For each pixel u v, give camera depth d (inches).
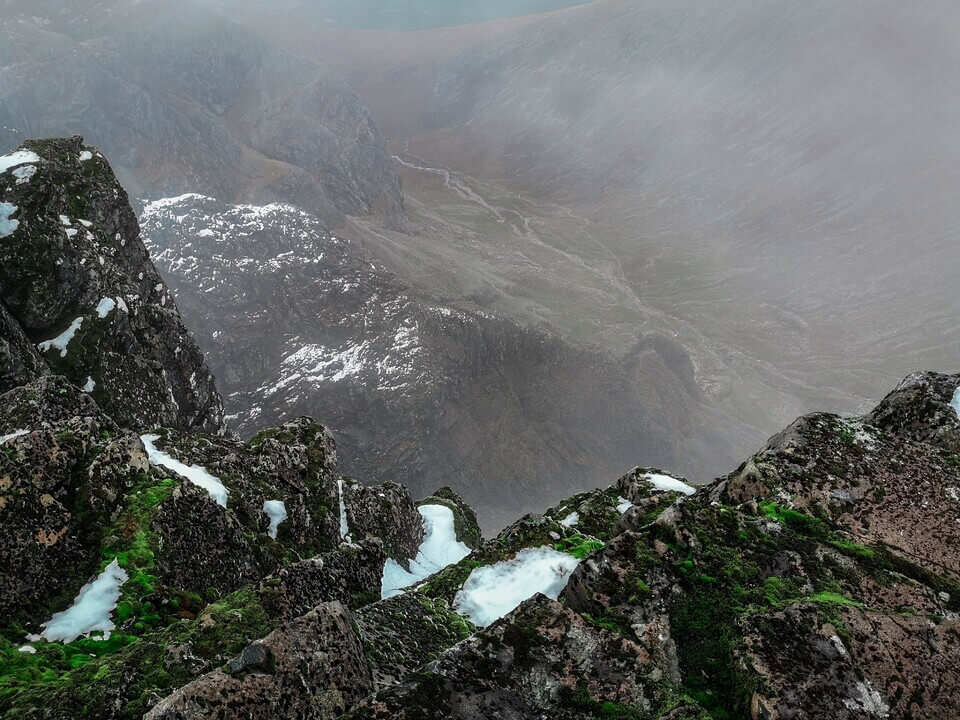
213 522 678.5
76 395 760.3
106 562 578.2
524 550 615.2
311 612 397.4
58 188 1301.7
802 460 471.5
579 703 338.3
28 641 498.0
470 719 326.3
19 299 1181.7
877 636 357.1
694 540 414.0
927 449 485.7
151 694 398.0
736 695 342.6
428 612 549.3
